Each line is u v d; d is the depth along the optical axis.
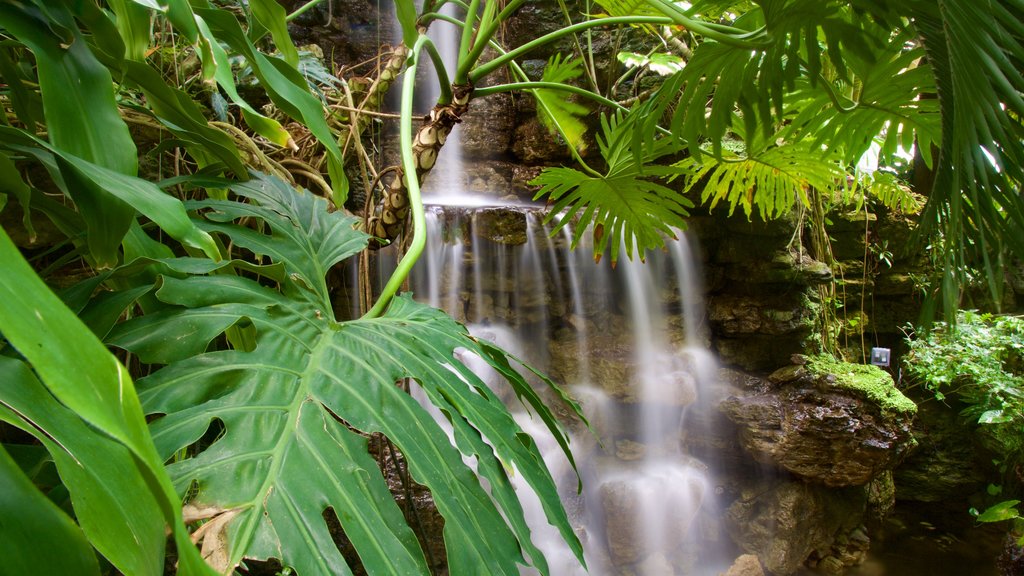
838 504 3.29
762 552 3.18
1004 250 0.72
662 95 0.93
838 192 3.73
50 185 1.60
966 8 0.55
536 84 1.20
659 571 3.07
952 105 0.73
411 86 0.98
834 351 3.75
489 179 3.95
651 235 1.67
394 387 0.57
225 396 0.50
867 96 1.17
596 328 3.49
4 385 0.30
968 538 3.82
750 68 0.88
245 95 2.11
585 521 3.15
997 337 3.52
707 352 3.58
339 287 2.76
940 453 3.99
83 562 0.25
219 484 0.41
